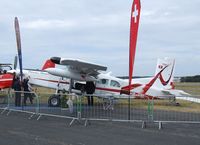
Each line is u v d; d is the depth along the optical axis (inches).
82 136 395.5
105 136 398.9
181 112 713.6
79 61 834.2
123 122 535.8
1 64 1037.2
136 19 516.1
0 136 385.7
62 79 912.9
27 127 462.3
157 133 432.1
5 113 637.3
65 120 545.0
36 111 619.2
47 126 476.1
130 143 357.1
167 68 1001.5
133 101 933.2
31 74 922.7
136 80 970.1
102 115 605.9
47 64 920.3
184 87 2674.7
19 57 887.7
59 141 359.9
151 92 970.7
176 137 402.0
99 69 864.3
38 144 340.2
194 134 427.8
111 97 689.0
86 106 668.1
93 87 919.0
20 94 724.0
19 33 880.9
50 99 751.1
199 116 634.8
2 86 904.3
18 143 343.6
